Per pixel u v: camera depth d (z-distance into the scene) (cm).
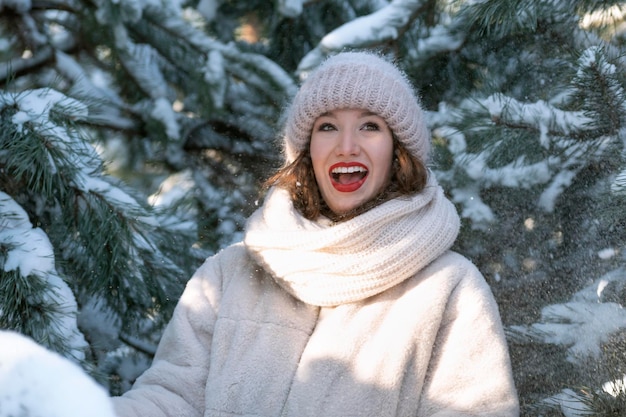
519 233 292
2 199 242
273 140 367
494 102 262
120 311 279
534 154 266
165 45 346
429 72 334
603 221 260
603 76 231
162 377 175
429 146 191
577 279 276
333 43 322
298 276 170
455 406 155
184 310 184
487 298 167
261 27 381
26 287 223
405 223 171
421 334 159
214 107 338
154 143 360
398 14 327
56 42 363
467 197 296
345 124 177
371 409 155
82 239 260
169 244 285
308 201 186
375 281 164
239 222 369
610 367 227
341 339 162
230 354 170
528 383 236
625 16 298
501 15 277
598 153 253
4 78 335
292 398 160
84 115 261
